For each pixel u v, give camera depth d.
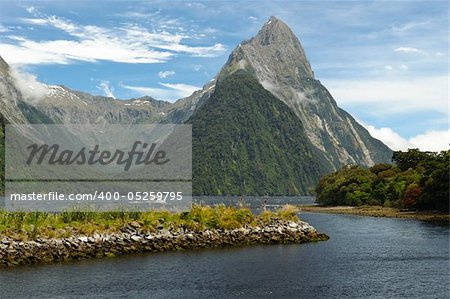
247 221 73.44
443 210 146.12
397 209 166.88
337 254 64.31
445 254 65.38
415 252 67.06
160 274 50.03
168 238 65.06
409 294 43.38
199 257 59.88
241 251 64.94
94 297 41.28
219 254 62.16
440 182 144.25
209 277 49.06
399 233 92.81
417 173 187.38
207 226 69.62
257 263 56.81
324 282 47.78
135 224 64.12
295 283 47.16
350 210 177.75
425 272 53.09
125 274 49.78
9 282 45.81
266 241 72.56
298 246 70.81
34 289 43.34
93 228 61.06
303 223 78.81
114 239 61.06
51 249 56.19
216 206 77.50
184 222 68.19
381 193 197.38
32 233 56.38
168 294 42.56
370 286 46.25
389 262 59.00
